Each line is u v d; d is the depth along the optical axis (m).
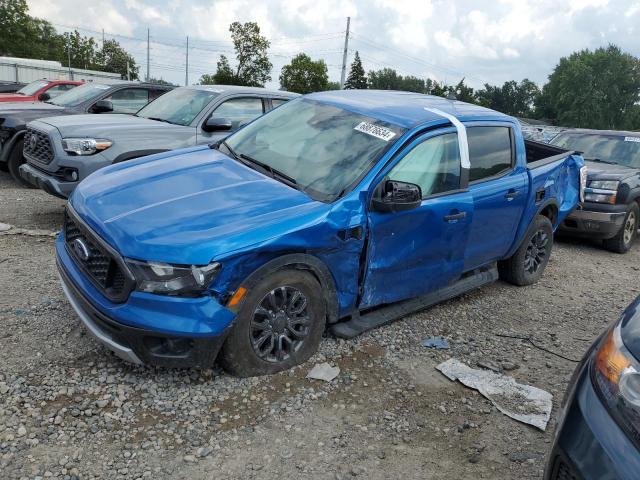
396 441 3.32
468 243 4.98
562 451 2.26
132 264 3.26
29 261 5.39
